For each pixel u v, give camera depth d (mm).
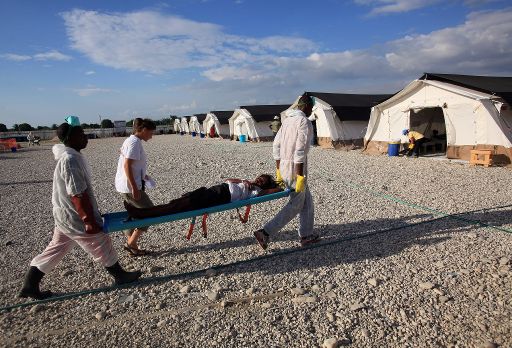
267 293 4160
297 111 5207
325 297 4020
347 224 6508
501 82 16078
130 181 4832
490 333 3252
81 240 4102
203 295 4191
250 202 4930
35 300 4207
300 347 3203
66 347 3334
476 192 8469
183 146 29875
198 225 6844
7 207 9398
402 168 12805
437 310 3660
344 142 21484
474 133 13602
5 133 58625
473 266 4543
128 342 3369
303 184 4980
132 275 4480
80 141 4121
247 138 32250
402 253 5074
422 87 15539
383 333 3324
